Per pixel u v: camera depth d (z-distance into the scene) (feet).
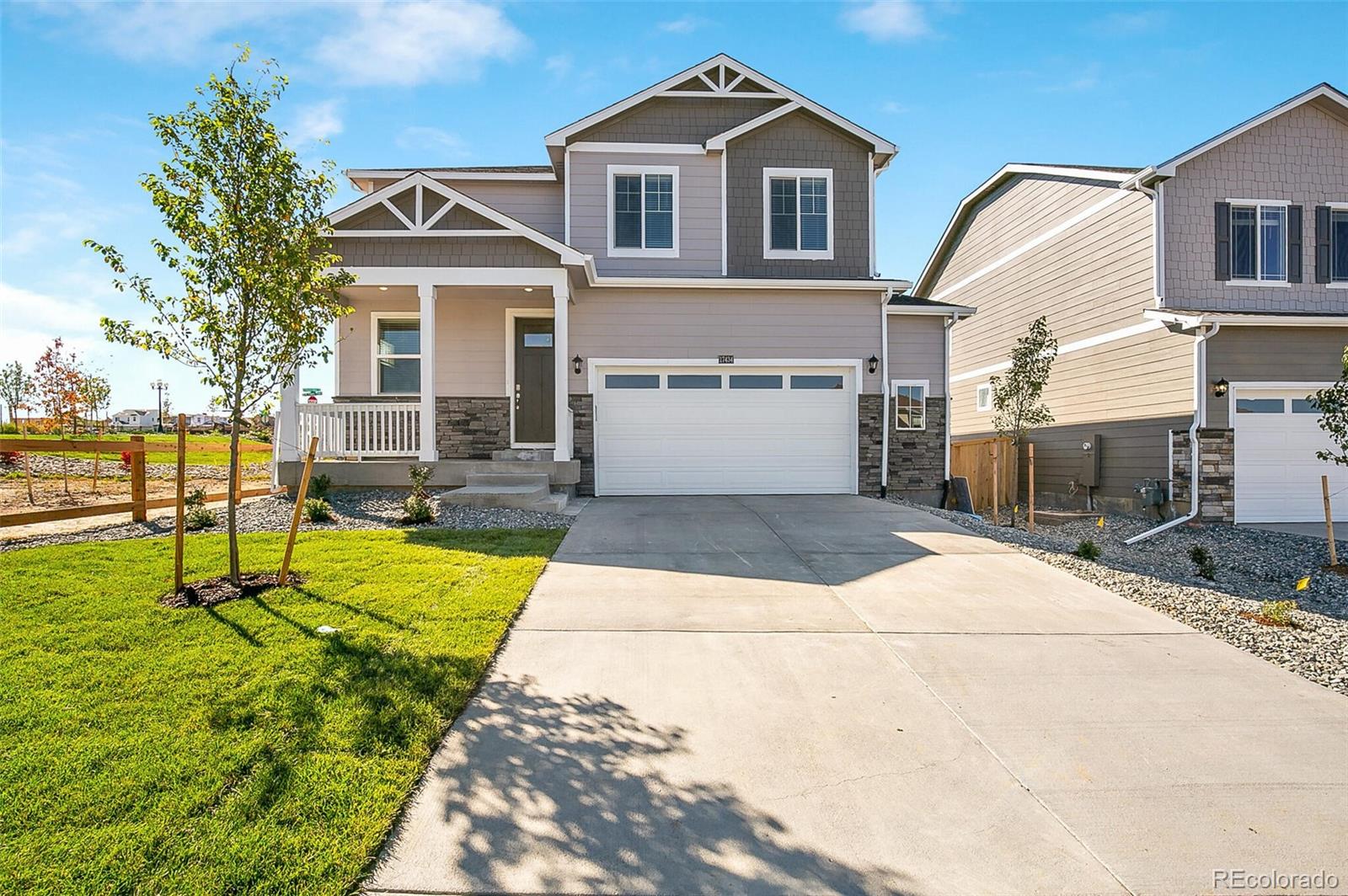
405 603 16.71
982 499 51.52
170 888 7.18
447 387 42.14
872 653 14.67
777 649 14.76
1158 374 40.70
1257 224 41.11
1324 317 37.50
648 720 11.45
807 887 7.67
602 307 40.81
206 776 9.12
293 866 7.63
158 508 30.91
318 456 35.91
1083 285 47.09
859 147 43.91
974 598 18.89
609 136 43.57
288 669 12.48
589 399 40.45
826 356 41.47
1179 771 10.11
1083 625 16.74
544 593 18.66
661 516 31.68
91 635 13.99
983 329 60.08
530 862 7.98
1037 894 7.61
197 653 13.16
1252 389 38.40
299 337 17.88
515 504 31.45
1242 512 38.60
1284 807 9.27
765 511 33.47
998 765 10.23
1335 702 12.50
